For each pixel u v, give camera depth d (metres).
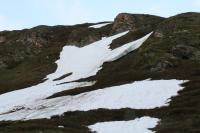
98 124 48.44
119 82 74.75
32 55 148.75
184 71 72.38
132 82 71.75
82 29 149.12
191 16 100.69
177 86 61.09
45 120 54.62
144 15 142.75
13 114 70.62
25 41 157.50
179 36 90.00
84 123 51.12
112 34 138.00
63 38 156.00
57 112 61.50
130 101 57.62
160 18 141.38
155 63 81.12
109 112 53.44
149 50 87.56
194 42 85.19
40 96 82.50
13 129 42.84
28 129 42.78
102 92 67.56
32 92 90.12
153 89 61.62
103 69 95.75
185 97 53.53
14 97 88.81
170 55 82.50
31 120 55.78
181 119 44.53
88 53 121.62
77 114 56.81
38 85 100.31
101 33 142.12
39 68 124.94
